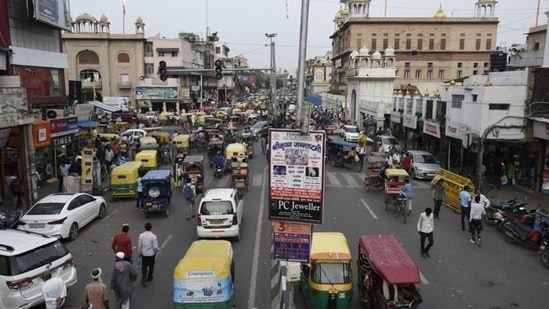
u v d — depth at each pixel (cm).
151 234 1224
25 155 1928
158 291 1180
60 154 2756
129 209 2033
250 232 1667
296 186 785
